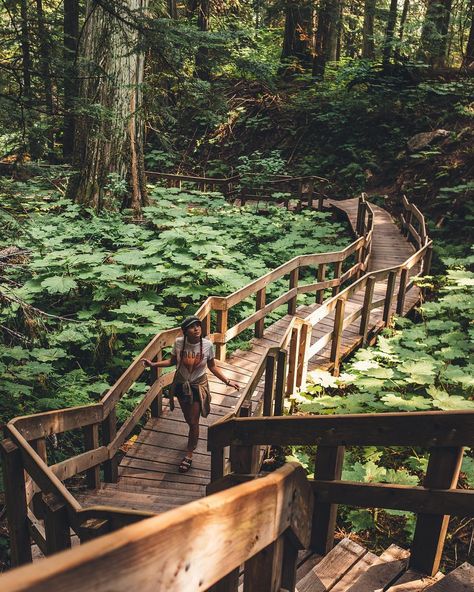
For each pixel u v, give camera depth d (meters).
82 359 9.99
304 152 23.88
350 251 12.58
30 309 7.68
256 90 26.88
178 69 7.81
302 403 7.78
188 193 20.00
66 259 11.43
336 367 9.21
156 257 12.32
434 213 17.56
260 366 6.36
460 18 23.64
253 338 10.11
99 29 13.59
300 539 2.28
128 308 10.30
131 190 16.11
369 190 20.61
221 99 8.75
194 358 6.09
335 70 27.86
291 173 23.06
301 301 12.49
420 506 2.89
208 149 26.00
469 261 12.75
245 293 9.19
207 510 1.37
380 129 22.14
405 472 5.77
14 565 3.96
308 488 2.30
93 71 7.03
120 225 14.44
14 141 6.74
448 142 19.52
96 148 15.36
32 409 7.63
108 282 11.45
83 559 0.98
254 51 27.56
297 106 25.36
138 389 8.71
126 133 15.47
